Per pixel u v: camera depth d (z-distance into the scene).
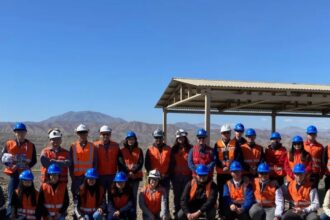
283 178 11.26
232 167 10.21
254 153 11.02
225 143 10.96
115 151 10.62
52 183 9.59
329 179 11.01
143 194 10.11
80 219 9.53
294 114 23.48
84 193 9.70
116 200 9.84
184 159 11.03
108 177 10.56
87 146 10.38
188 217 9.92
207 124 15.20
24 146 10.33
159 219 10.12
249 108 22.92
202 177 10.01
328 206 9.78
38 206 9.51
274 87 15.62
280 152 11.25
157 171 10.12
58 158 10.17
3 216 9.62
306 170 10.59
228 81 17.55
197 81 16.62
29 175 9.48
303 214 9.74
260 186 10.16
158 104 21.36
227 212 10.24
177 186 11.07
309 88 16.02
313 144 11.25
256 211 9.90
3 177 20.11
